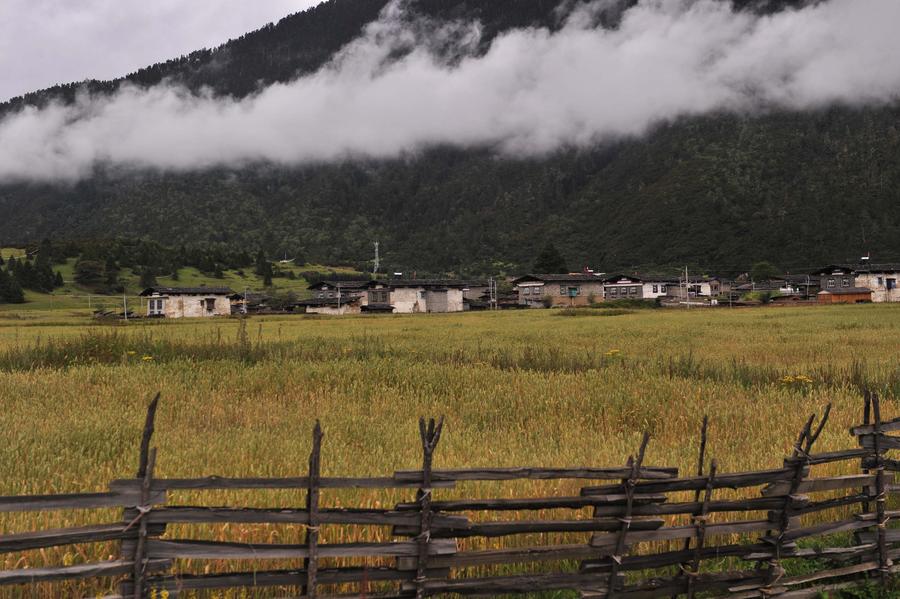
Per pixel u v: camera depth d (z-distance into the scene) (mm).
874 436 5691
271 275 160500
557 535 5750
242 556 4207
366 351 19344
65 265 144875
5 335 35062
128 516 3998
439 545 4441
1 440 8055
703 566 5590
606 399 11297
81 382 12914
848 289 92125
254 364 16344
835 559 5594
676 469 4852
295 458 7395
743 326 36500
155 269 146000
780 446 8336
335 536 5332
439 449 7973
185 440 8336
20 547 3754
